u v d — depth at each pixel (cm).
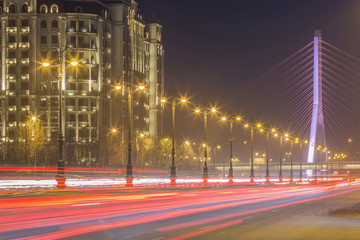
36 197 3550
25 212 2472
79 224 2052
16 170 10431
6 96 15462
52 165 13350
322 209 3077
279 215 2602
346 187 7606
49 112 15462
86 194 4031
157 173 14488
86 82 15588
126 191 4662
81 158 14900
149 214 2495
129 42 17612
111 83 16750
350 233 1906
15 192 4175
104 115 16125
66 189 4734
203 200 3638
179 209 2822
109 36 16512
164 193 4478
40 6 15750
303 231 1942
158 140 19375
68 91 15412
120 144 16512
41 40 15638
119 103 16875
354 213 2834
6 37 15588
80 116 15475
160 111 19762
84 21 15775
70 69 15488
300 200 4006
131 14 17838
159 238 1706
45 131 15338
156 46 19550
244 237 1753
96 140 15538
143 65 18788
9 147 15250
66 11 15775
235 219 2352
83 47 15688
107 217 2323
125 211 2625
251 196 4375
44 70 15550
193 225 2084
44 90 15538
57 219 2203
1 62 15588
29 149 13325
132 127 17550
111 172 12294
